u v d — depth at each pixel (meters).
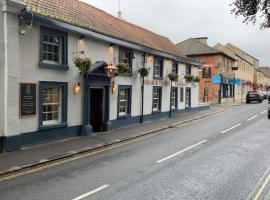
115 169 9.61
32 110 12.30
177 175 8.98
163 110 23.75
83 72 14.43
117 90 18.02
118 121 18.28
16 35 11.38
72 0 17.59
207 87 41.69
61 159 10.87
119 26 20.59
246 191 7.64
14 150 11.45
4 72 11.10
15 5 11.10
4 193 7.41
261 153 11.84
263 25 6.70
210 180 8.52
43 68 12.75
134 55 19.56
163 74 23.50
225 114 27.55
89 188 7.81
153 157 11.23
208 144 13.70
